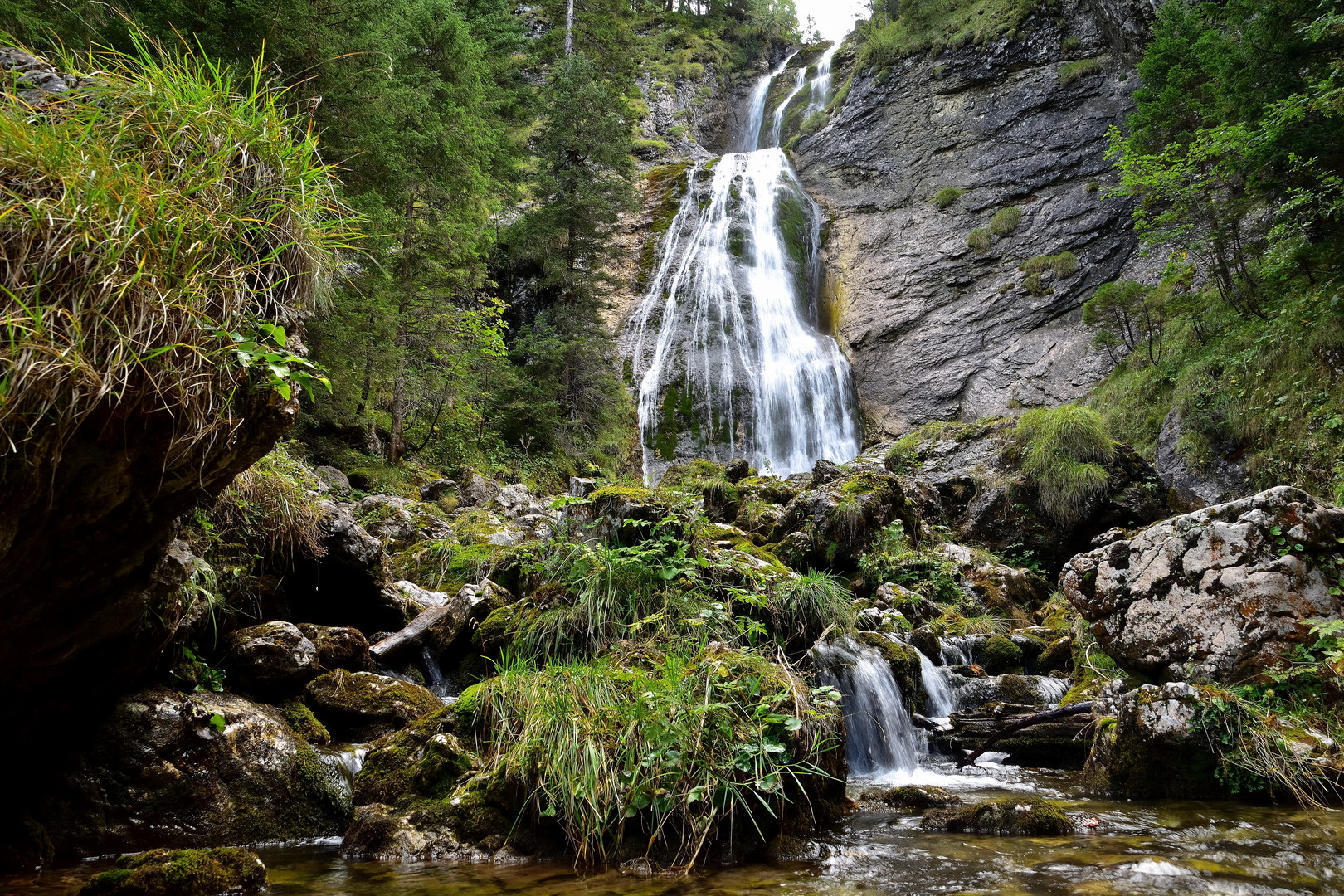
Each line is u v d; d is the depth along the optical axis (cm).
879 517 957
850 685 536
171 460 245
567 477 1524
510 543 782
